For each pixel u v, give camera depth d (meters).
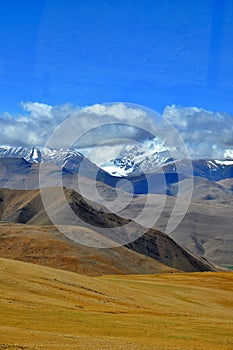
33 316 62.06
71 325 58.38
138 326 61.31
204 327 63.75
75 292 87.62
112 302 86.50
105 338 51.03
